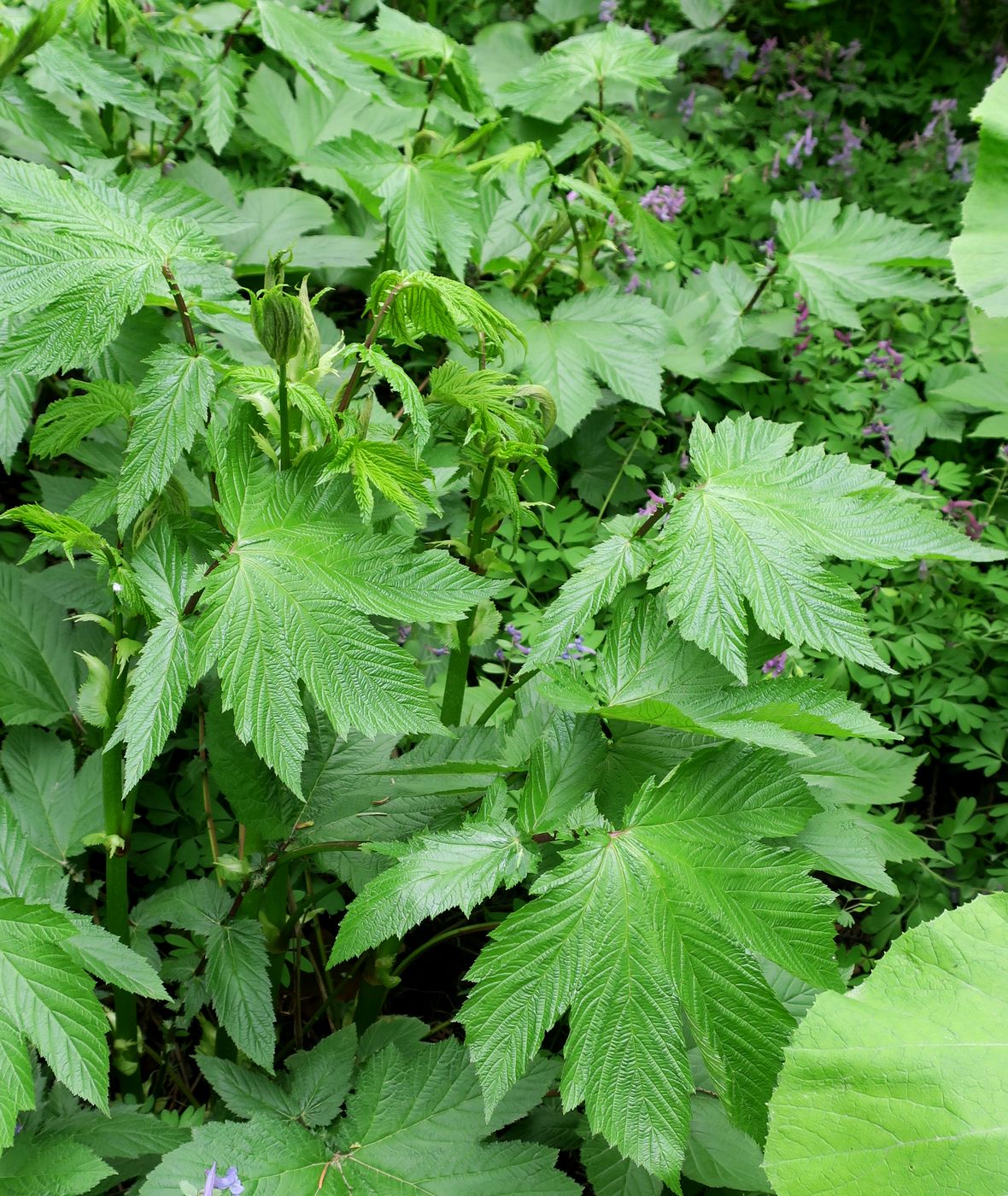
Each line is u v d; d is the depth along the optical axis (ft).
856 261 4.21
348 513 2.30
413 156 3.70
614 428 4.33
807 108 5.67
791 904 2.16
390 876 2.29
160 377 2.23
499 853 2.32
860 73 6.05
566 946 2.18
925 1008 2.33
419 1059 2.51
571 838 2.32
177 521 2.46
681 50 5.84
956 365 4.56
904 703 3.87
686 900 2.18
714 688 2.41
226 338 3.42
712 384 4.35
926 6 6.38
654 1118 2.11
